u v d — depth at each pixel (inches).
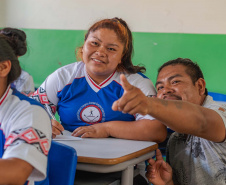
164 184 50.4
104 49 59.0
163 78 51.9
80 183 47.4
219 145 45.2
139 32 135.7
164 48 132.3
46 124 32.5
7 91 33.5
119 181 49.9
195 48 127.0
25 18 161.9
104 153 44.8
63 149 39.8
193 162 48.9
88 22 147.6
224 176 45.7
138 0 135.7
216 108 45.0
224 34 121.9
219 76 123.4
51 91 63.8
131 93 32.9
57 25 154.6
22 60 161.9
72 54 152.9
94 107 61.2
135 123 56.7
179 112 35.9
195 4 126.0
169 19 130.9
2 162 27.8
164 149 67.4
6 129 32.1
